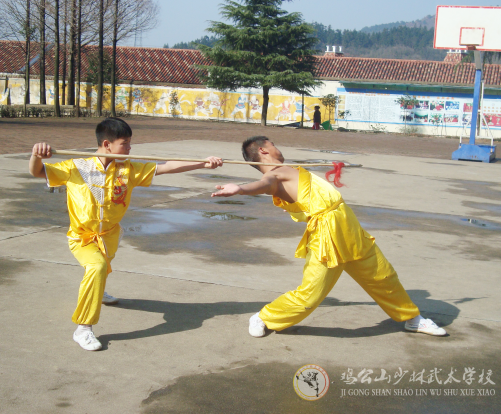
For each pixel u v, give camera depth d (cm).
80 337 348
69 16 3119
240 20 3591
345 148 2086
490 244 676
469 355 361
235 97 3800
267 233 679
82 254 362
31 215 703
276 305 372
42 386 300
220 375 321
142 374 319
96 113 3325
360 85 3681
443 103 3578
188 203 843
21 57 4088
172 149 1609
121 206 369
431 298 468
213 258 561
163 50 4169
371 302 456
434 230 743
